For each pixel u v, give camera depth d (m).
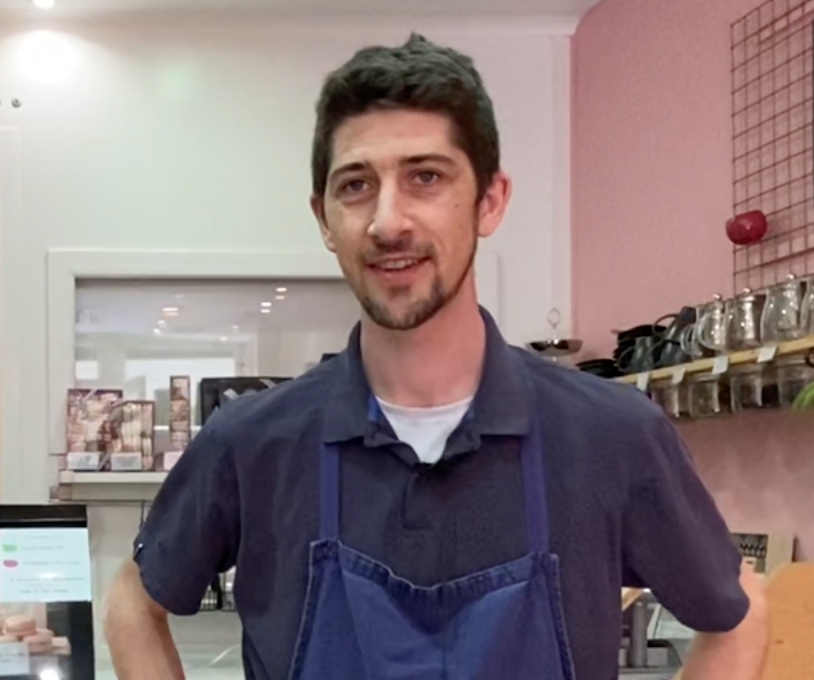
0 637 1.98
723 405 2.21
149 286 2.97
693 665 1.21
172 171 2.96
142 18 2.95
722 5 2.42
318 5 2.92
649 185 2.71
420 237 1.03
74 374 2.90
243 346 2.99
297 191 2.99
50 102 2.95
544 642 1.05
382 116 1.04
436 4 2.93
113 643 1.27
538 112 3.10
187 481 1.22
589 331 2.99
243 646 1.20
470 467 1.09
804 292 1.88
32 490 2.84
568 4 2.96
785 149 2.18
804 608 1.83
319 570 1.08
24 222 2.91
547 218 3.08
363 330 1.14
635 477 1.12
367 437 1.10
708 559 1.15
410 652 1.04
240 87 3.00
